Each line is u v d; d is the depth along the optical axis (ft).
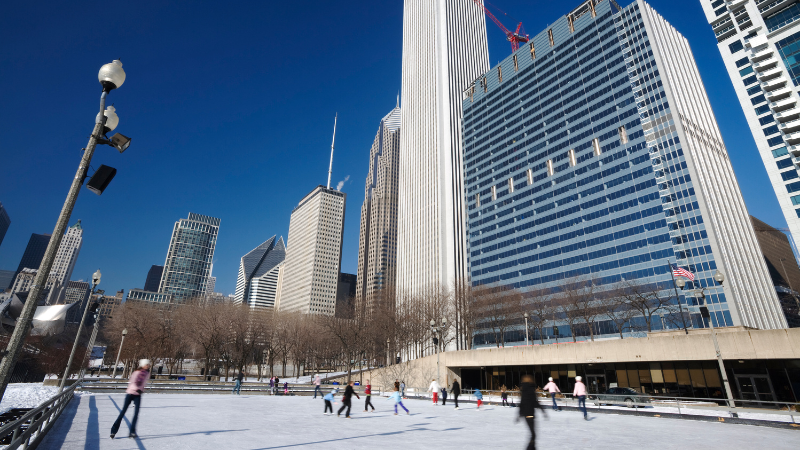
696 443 45.80
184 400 97.40
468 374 182.70
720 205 344.28
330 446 38.99
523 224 424.05
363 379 236.43
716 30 378.12
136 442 37.29
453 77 582.35
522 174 443.73
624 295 254.47
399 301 347.77
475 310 306.14
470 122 538.47
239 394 134.72
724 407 87.20
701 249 292.40
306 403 102.27
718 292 274.98
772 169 319.27
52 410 40.68
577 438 48.26
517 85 483.51
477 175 502.79
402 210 619.67
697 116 382.63
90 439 37.93
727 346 108.88
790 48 319.47
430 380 185.98
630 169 349.82
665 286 300.81
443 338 277.03
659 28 389.60
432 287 368.89
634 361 125.70
